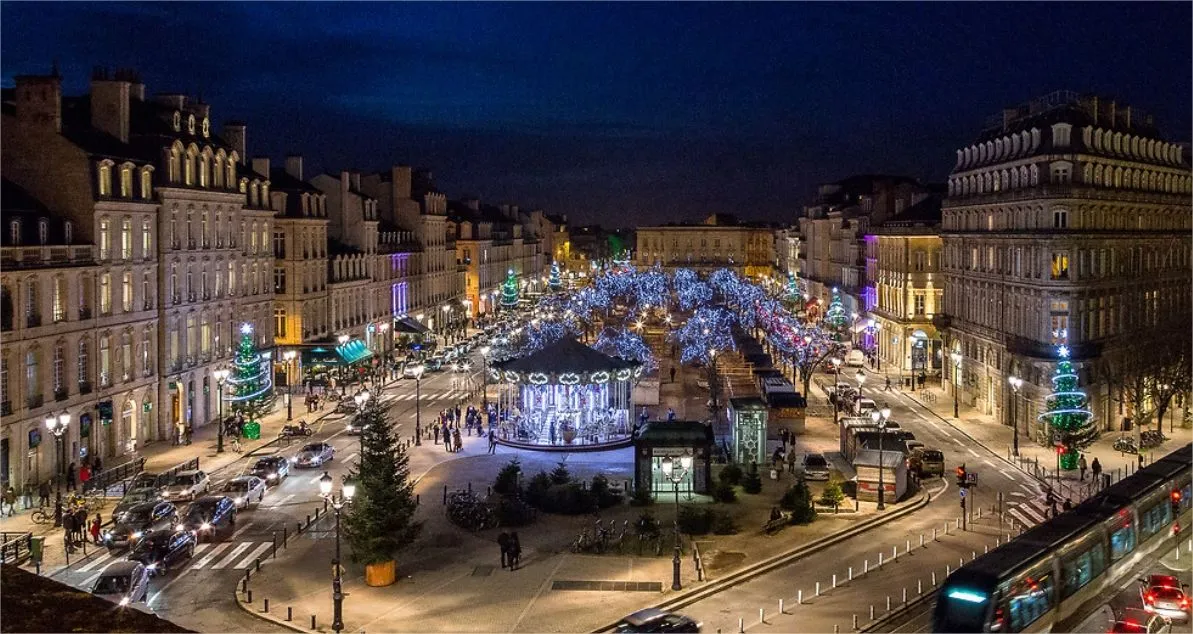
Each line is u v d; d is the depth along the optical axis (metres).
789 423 85.06
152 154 77.88
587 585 45.75
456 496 58.81
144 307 76.00
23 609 14.91
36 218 64.06
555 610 42.53
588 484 64.12
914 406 98.56
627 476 67.69
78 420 67.69
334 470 69.50
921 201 132.88
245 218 95.44
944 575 47.41
